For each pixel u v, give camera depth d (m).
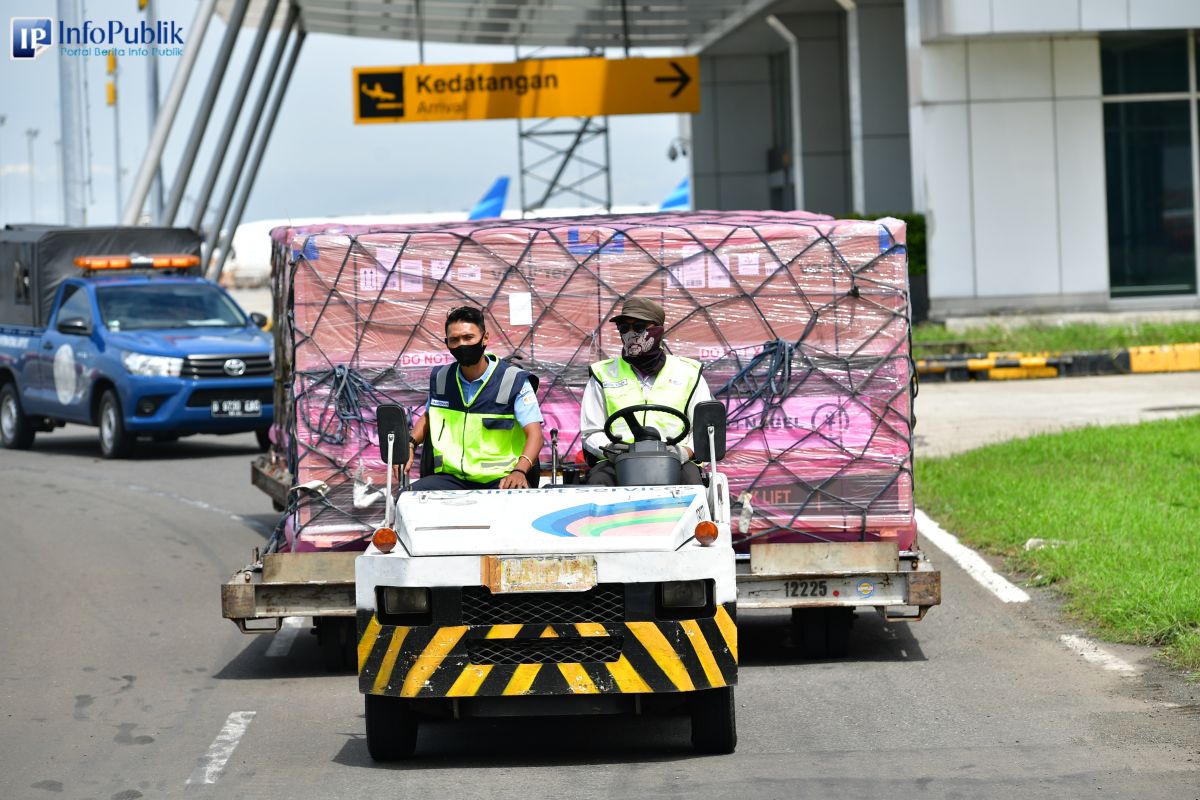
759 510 12.17
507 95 48.81
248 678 12.13
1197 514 16.19
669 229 12.17
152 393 26.22
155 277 29.50
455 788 8.98
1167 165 40.78
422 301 12.23
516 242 12.20
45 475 25.03
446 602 9.13
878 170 48.53
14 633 13.84
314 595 11.77
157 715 10.96
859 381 12.17
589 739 10.16
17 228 33.41
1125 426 23.25
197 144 43.09
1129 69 40.47
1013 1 38.78
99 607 14.94
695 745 9.55
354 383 12.17
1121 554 14.29
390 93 48.78
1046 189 40.28
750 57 61.75
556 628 9.08
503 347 12.22
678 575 9.12
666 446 10.48
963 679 11.22
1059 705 10.31
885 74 48.38
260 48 46.81
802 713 10.47
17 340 30.03
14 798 8.97
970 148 40.09
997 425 25.36
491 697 9.18
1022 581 14.34
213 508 21.08
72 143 45.12
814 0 51.12
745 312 12.16
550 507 9.66
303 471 12.23
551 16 51.53
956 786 8.59
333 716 10.86
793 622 12.69
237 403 26.64
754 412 12.16
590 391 10.99
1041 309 40.50
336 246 12.20
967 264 40.28
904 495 12.19
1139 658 11.43
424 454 10.88
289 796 8.89
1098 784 8.51
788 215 13.62
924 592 11.55
